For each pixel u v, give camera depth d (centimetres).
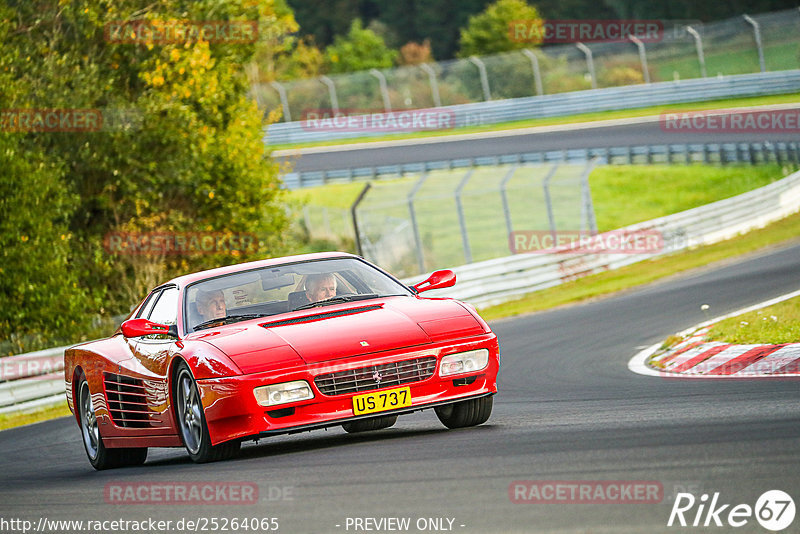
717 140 13725
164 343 2541
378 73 18625
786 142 12144
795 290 5191
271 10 11350
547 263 7950
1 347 6656
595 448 1905
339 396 2206
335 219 12638
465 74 18662
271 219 9025
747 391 2636
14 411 5291
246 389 2184
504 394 3425
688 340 3984
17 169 6775
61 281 6900
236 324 2464
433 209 13112
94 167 7750
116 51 8231
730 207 9250
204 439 2311
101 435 2875
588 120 16288
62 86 7562
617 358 4066
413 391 2262
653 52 18300
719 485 1505
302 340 2278
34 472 3064
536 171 13912
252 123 8969
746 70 17462
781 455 1666
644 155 13612
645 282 7194
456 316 2423
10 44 7550
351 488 1802
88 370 2931
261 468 2164
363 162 15250
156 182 8056
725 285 6056
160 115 8156
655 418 2267
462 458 1966
